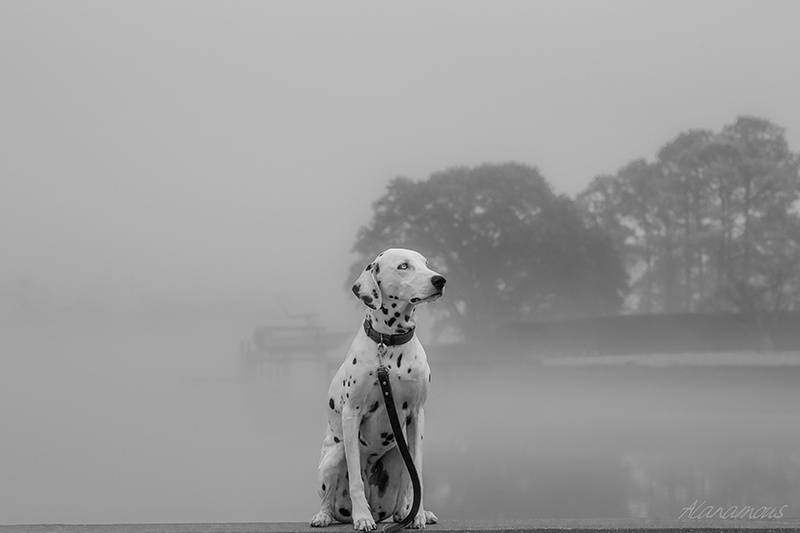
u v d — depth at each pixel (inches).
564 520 221.6
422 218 2632.9
